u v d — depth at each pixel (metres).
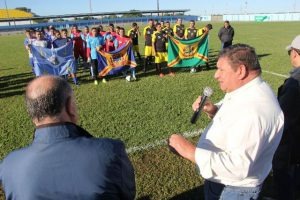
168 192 4.47
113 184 1.68
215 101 8.41
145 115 7.39
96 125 6.83
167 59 11.97
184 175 4.85
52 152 1.64
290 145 3.46
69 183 1.62
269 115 2.16
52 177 1.62
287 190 3.62
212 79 11.09
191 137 6.14
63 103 1.69
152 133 6.30
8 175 1.68
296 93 3.11
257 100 2.20
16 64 16.91
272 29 37.72
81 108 8.12
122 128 6.62
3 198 4.32
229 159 2.10
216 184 2.58
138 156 5.39
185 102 8.34
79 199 1.62
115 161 1.70
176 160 5.26
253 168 2.30
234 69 2.25
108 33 12.29
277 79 10.70
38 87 1.67
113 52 10.97
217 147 2.34
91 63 10.96
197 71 12.65
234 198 2.44
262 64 13.51
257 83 2.28
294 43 3.26
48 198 1.61
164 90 9.69
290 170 3.75
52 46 10.80
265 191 4.36
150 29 12.70
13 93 10.24
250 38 25.91
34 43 11.13
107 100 8.80
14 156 1.71
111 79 11.65
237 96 2.29
